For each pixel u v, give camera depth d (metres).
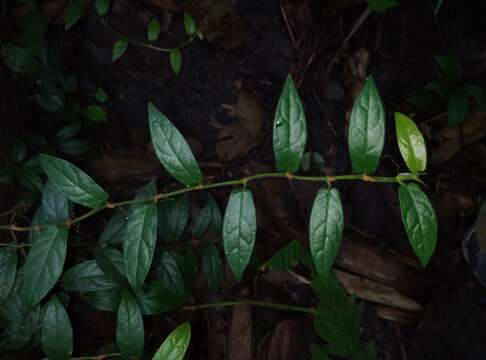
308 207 0.54
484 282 0.49
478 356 0.47
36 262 0.31
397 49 0.57
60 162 0.31
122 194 0.54
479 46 0.53
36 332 0.38
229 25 0.59
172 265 0.39
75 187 0.31
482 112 0.53
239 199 0.28
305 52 0.59
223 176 0.56
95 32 0.57
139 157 0.55
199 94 0.58
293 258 0.48
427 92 0.53
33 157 0.45
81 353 0.48
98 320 0.49
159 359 0.29
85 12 0.57
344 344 0.43
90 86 0.57
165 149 0.29
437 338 0.49
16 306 0.37
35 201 0.45
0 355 0.38
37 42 0.48
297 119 0.27
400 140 0.27
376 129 0.26
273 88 0.59
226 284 0.50
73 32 0.57
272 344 0.49
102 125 0.57
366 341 0.51
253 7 0.60
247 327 0.48
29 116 0.52
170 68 0.58
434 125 0.55
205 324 0.49
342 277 0.51
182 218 0.40
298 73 0.59
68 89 0.54
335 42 0.59
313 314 0.51
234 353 0.47
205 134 0.58
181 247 0.43
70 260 0.46
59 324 0.33
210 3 0.58
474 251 0.49
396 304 0.51
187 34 0.58
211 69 0.59
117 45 0.53
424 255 0.26
